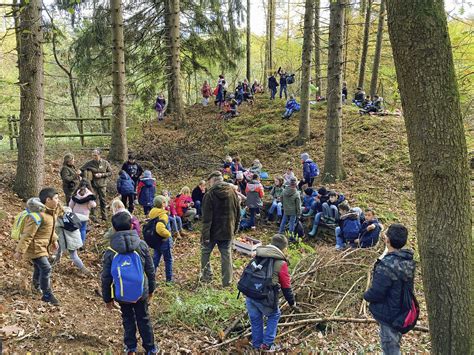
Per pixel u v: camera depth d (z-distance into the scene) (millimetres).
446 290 3213
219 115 20344
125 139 13922
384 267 3850
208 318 5613
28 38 8805
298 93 26984
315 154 14898
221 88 21078
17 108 20328
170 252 7012
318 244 9773
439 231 3191
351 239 8281
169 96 21250
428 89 3086
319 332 5359
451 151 3115
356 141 14875
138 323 4496
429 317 3359
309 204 10508
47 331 4758
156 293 6594
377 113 16984
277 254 4637
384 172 13008
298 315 5457
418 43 3064
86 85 18609
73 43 18203
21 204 8938
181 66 21094
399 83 3268
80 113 24672
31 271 6355
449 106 3092
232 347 4918
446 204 3164
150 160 15109
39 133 9312
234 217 7035
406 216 10555
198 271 7820
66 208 6570
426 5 3037
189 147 16203
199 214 11031
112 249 4316
